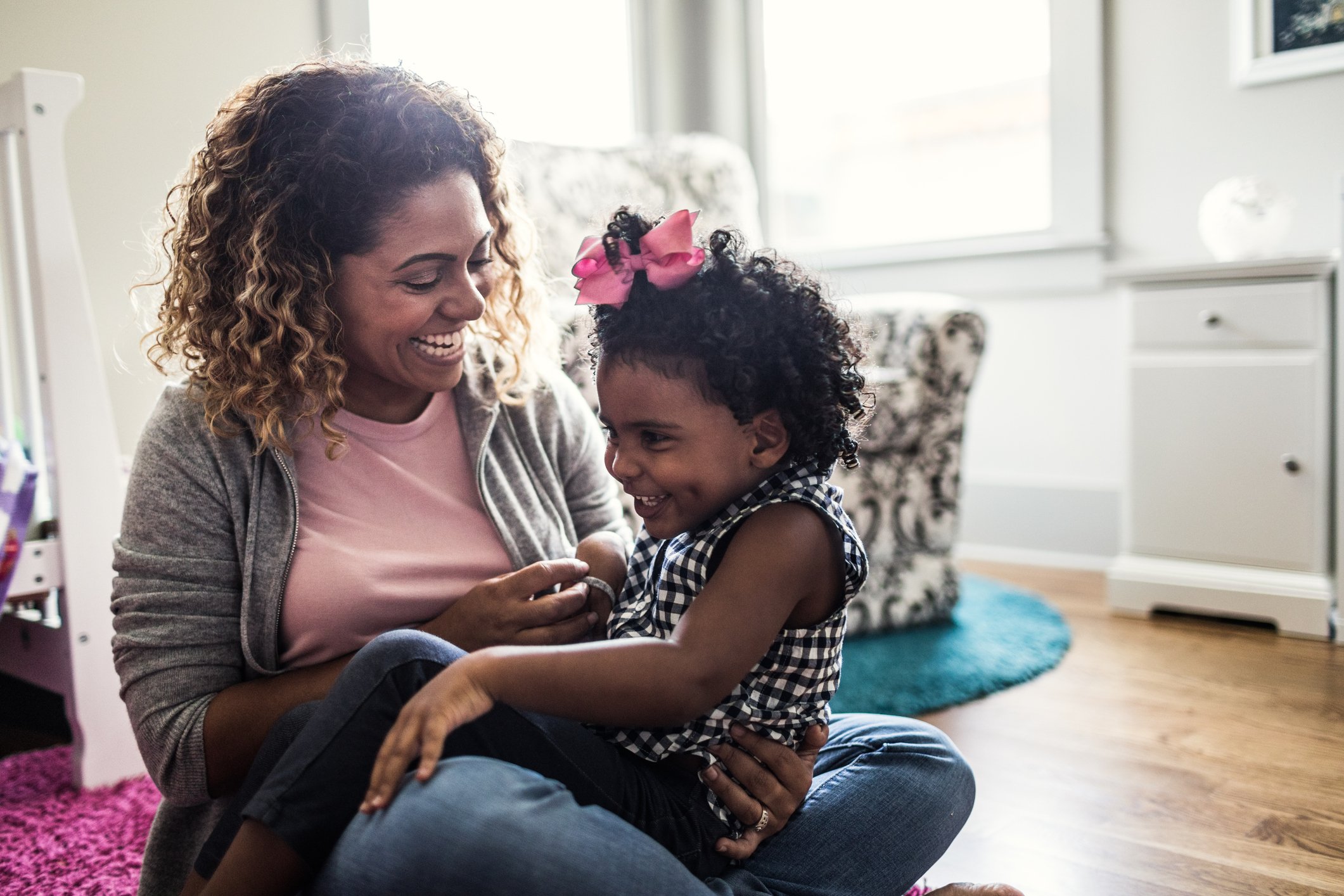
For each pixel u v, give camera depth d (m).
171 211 1.09
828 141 3.48
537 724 0.85
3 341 1.80
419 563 1.05
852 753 1.09
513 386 1.17
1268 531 2.34
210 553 1.00
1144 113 2.81
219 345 0.99
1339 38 2.51
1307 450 2.28
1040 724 1.82
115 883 1.30
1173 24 2.74
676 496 0.91
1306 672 2.05
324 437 1.06
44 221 1.65
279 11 2.35
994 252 3.05
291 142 0.96
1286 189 2.62
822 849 0.97
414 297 0.98
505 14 2.98
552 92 3.15
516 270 1.19
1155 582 2.46
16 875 1.33
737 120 3.59
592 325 1.02
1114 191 2.87
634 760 0.94
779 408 0.90
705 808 0.93
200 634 0.98
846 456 0.99
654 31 3.48
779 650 0.92
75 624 1.66
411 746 0.75
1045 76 3.03
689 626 0.83
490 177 1.11
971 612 2.52
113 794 1.64
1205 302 2.37
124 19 2.10
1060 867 1.32
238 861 0.77
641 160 2.79
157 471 0.99
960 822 1.07
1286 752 1.66
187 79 2.20
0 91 1.67
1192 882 1.28
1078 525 3.01
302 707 0.87
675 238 0.87
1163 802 1.50
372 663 0.83
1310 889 1.25
